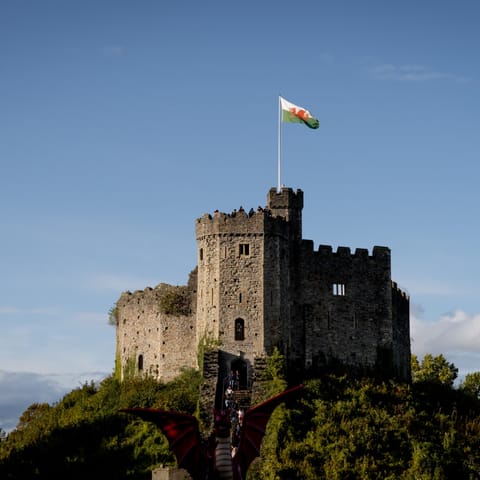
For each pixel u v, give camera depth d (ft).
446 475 314.35
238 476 117.08
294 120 392.27
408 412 346.13
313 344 380.99
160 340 391.04
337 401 348.18
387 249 400.88
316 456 314.96
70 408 389.60
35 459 337.31
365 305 392.68
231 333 364.17
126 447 336.49
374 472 310.24
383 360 391.04
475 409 373.20
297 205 394.52
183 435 118.11
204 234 375.25
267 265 369.91
